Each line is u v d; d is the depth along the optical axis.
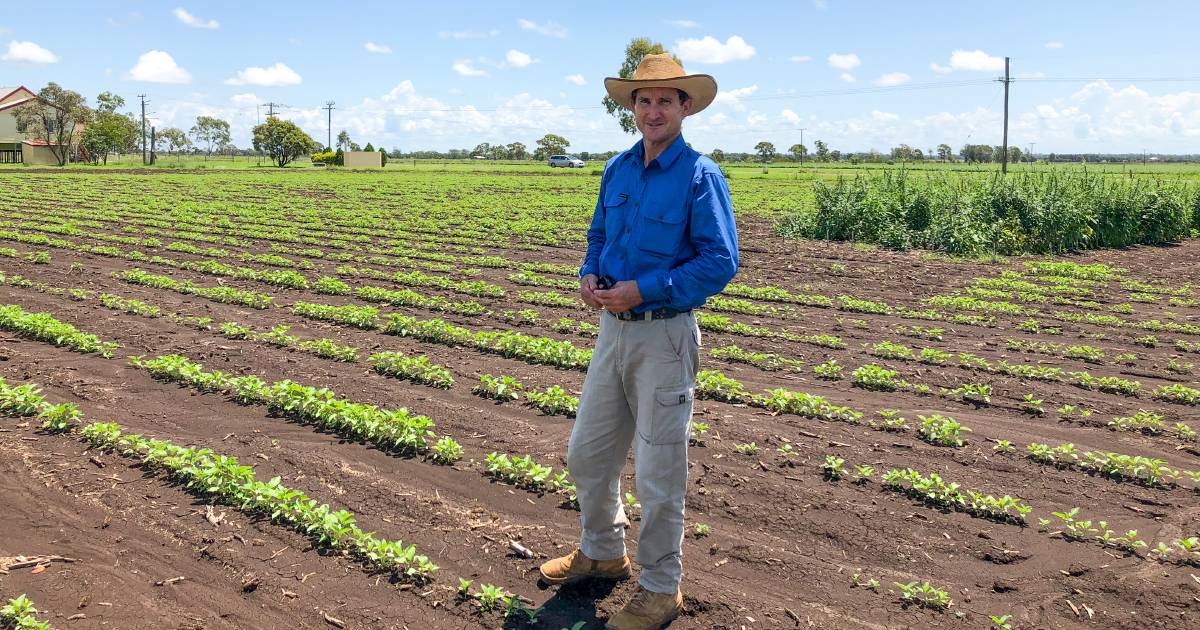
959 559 4.40
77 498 4.81
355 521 4.68
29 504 4.71
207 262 14.20
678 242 3.45
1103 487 5.36
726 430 6.25
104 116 75.12
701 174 3.42
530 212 26.72
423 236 19.72
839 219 20.33
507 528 4.63
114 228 20.05
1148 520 4.89
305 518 4.51
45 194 31.08
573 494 5.00
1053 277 15.01
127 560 4.17
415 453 5.69
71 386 7.00
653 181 3.48
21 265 13.93
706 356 8.62
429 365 7.70
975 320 10.75
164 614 3.73
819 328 10.27
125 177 46.34
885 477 5.36
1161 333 10.27
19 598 3.61
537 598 3.95
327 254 15.96
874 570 4.28
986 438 6.25
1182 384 7.90
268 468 5.40
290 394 6.41
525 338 8.54
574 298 12.00
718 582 4.12
